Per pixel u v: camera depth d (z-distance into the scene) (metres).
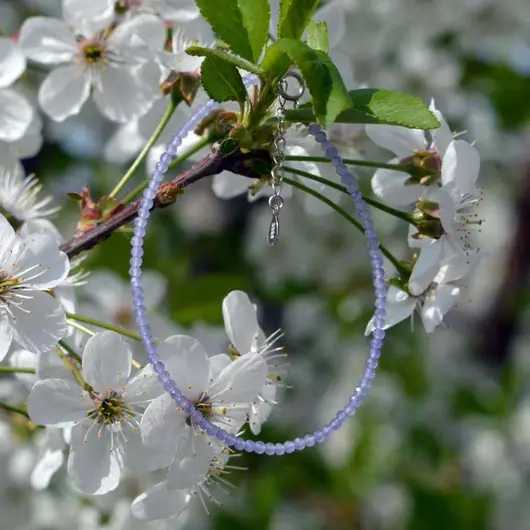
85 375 0.43
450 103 0.84
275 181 0.44
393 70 0.81
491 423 0.88
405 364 0.91
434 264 0.45
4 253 0.44
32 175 0.49
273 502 0.72
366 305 0.93
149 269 0.68
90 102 0.75
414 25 0.77
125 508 0.52
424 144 0.47
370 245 0.44
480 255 0.46
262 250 0.90
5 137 0.49
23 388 0.52
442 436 0.87
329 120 0.41
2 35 0.51
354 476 0.79
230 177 0.49
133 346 0.52
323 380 0.95
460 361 0.99
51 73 0.50
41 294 0.44
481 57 0.87
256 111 0.44
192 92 0.47
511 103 0.88
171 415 0.43
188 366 0.43
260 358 0.43
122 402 0.44
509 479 0.83
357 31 0.75
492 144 0.97
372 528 0.80
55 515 0.57
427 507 0.73
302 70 0.41
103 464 0.44
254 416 0.44
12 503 0.56
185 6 0.50
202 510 0.68
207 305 0.63
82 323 0.47
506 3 0.80
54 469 0.47
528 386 0.89
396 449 0.85
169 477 0.43
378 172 0.47
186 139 0.50
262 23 0.43
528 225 1.01
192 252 0.91
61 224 0.80
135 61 0.50
